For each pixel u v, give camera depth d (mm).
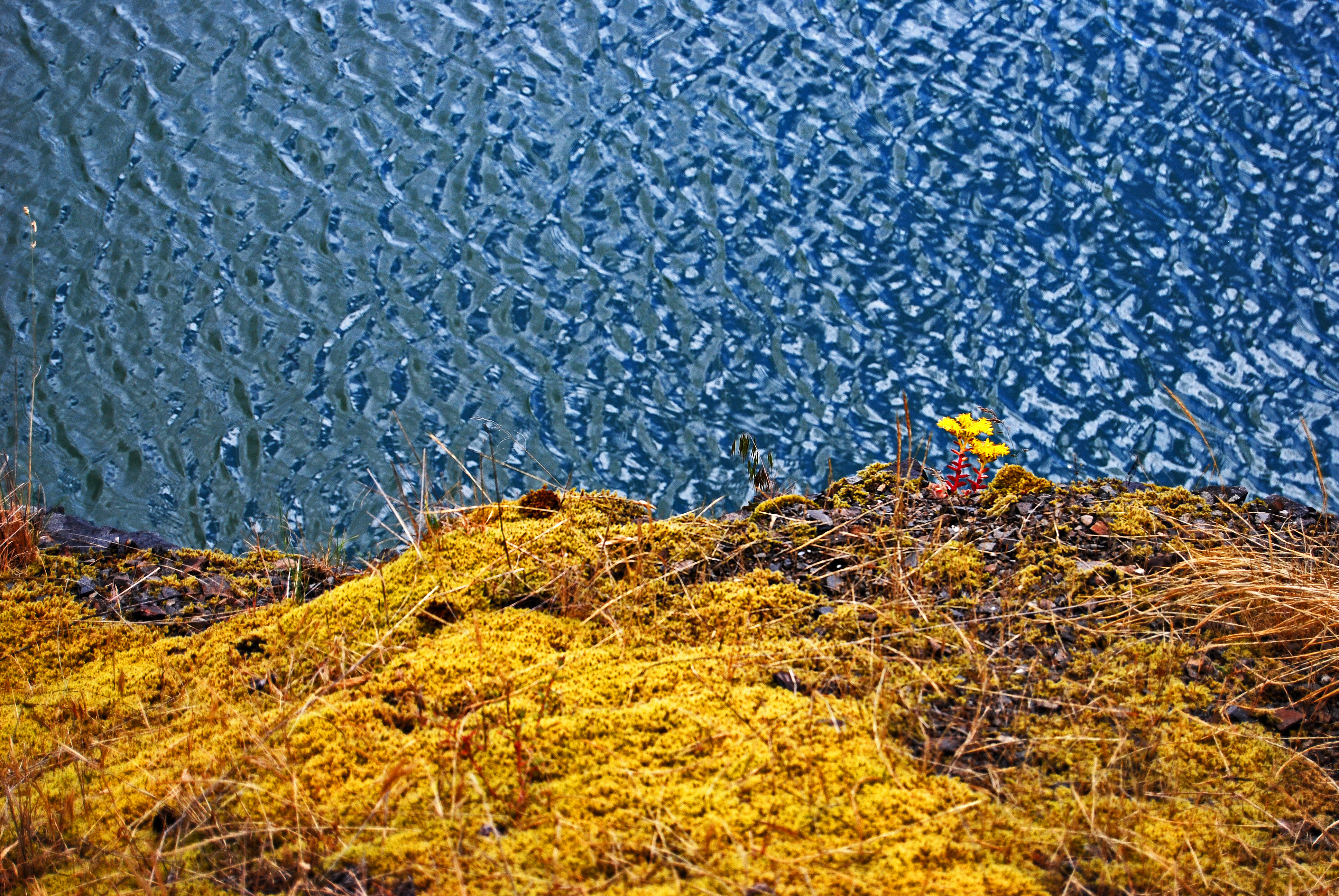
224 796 2717
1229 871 2520
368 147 15438
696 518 4105
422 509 4238
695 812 2605
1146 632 3375
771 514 4129
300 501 11430
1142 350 12586
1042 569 3697
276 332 13156
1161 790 2764
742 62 16750
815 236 14055
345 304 13430
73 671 3508
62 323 13250
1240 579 3518
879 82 16328
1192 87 16094
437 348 12906
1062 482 11148
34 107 16062
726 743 2824
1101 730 2945
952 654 3252
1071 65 16562
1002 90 16125
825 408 12141
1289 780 2824
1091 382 12266
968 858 2500
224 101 16219
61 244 14156
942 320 13023
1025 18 17500
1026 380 12352
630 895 2371
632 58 16859
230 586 4035
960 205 14414
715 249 13914
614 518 4172
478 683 3090
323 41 17266
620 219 14352
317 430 12102
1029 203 14422
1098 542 3865
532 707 2988
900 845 2520
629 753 2809
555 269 13758
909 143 15328
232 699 3205
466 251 14008
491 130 15648
